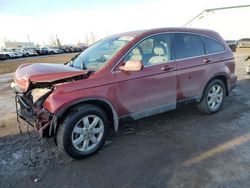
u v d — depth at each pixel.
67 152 3.61
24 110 4.00
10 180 3.30
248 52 25.42
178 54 4.64
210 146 3.97
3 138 4.59
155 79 4.27
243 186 2.96
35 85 3.73
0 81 12.22
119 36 4.63
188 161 3.55
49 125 3.51
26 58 37.06
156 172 3.32
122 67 3.92
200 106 5.27
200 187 2.97
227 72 5.38
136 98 4.12
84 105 3.69
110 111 3.95
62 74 3.56
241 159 3.55
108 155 3.82
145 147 4.02
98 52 4.45
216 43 5.30
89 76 3.72
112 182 3.15
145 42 4.28
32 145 4.27
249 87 8.07
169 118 5.23
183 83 4.68
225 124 4.86
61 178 3.29
